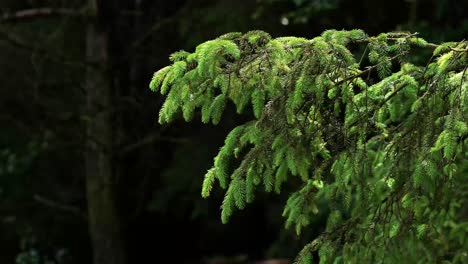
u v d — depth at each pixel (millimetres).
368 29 7926
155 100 8695
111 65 8477
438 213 3559
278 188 3018
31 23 10781
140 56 8930
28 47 8445
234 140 2988
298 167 2912
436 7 7203
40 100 10047
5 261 11172
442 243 3621
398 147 3037
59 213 11273
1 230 11203
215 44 2678
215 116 2859
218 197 9992
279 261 9375
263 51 2734
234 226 11711
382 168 3434
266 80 2795
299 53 2748
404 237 3410
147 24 9609
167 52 9383
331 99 2887
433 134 2867
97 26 8570
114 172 8797
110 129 8594
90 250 11359
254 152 2936
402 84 2973
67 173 11445
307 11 7375
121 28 8891
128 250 9016
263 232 11711
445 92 2824
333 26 7988
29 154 11125
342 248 3473
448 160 2938
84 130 9320
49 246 11211
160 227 11578
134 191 10719
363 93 3000
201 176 9734
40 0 11203
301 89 2678
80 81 10336
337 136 2951
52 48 10188
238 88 2828
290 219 3320
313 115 2896
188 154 9961
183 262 11875
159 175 10797
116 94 8656
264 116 2809
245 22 8352
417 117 2943
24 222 11195
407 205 3107
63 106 10328
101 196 8820
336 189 3385
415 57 5684
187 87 2799
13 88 10555
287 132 2828
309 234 8500
